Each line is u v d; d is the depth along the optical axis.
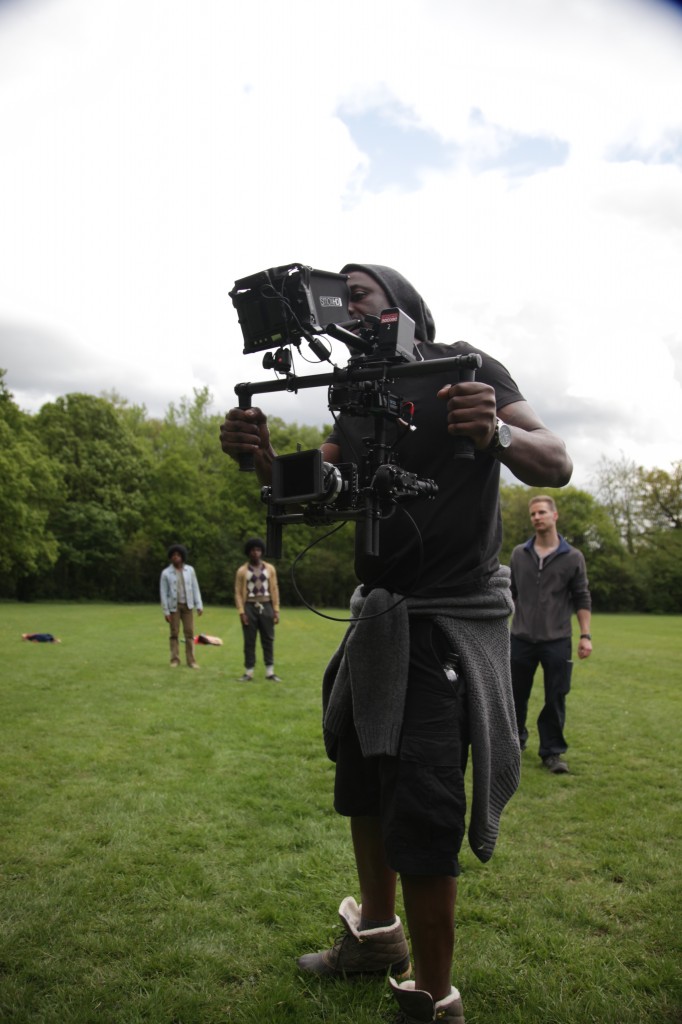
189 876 3.48
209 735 6.80
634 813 4.64
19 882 3.41
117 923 3.02
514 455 1.93
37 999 2.45
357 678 2.11
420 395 2.17
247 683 10.59
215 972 2.65
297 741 6.60
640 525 67.19
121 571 54.94
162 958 2.72
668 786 5.35
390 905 2.56
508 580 2.27
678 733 7.40
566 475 2.09
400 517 2.15
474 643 2.12
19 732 6.84
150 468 59.00
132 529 56.62
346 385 1.95
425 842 1.94
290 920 3.07
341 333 1.89
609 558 63.56
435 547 2.13
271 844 3.99
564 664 5.90
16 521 42.28
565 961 2.76
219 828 4.21
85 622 26.38
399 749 2.01
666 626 34.88
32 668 11.93
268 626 11.05
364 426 2.38
